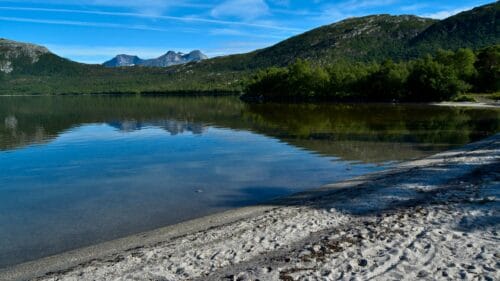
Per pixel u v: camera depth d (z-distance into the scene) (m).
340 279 11.02
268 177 27.36
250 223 17.38
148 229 17.62
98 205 21.48
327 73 148.25
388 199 19.55
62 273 13.19
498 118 64.69
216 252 14.09
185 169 30.36
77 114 91.75
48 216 19.75
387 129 52.12
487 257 11.70
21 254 15.20
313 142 42.56
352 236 14.45
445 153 32.72
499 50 133.62
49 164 32.75
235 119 73.50
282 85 160.38
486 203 17.23
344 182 24.98
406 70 127.81
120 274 12.69
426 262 11.69
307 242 14.45
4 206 21.45
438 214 16.25
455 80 112.50
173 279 12.06
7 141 46.75
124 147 41.50
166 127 60.88
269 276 11.55
